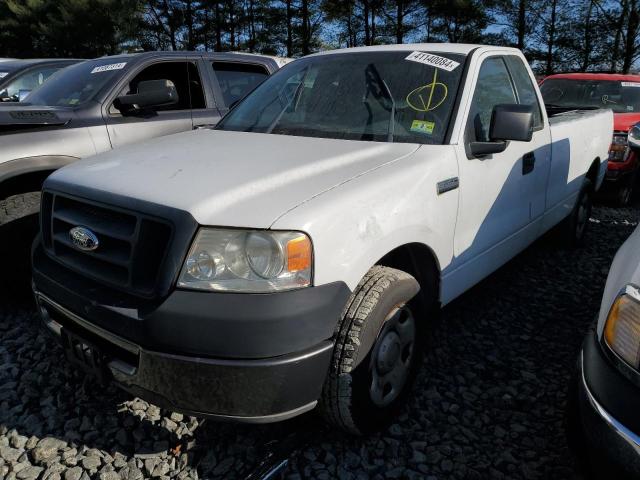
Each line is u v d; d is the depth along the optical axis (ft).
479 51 10.52
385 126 9.39
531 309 12.70
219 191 6.78
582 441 5.85
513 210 11.32
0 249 11.44
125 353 6.94
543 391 9.47
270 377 6.29
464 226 9.45
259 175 7.29
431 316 9.93
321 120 9.94
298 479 7.38
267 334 6.20
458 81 9.76
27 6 109.60
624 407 5.26
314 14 103.60
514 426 8.56
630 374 5.31
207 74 16.48
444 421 8.65
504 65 11.46
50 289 7.67
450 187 8.75
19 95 21.68
